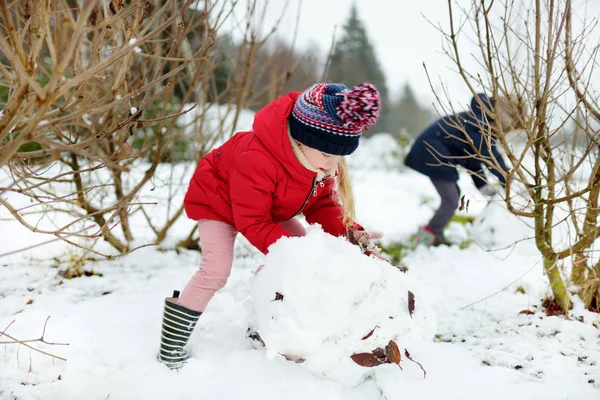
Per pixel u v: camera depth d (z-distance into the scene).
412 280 2.06
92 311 2.65
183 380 2.01
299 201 2.22
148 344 2.32
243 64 3.67
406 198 6.52
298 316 1.79
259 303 1.92
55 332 2.39
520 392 1.96
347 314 1.81
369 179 8.33
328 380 2.00
